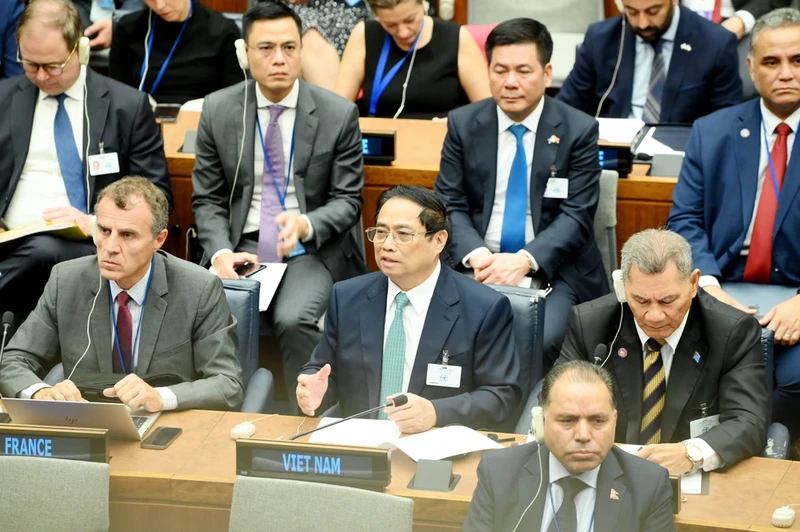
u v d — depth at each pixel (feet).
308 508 32.24
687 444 34.68
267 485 32.65
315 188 53.42
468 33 66.03
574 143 51.70
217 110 53.57
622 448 35.83
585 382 30.45
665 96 63.72
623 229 54.90
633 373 38.55
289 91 53.16
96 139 54.13
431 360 40.22
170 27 71.46
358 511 31.83
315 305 50.78
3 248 51.83
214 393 40.32
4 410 39.50
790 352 45.83
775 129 48.98
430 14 80.33
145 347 42.04
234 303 44.27
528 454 32.22
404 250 39.52
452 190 53.31
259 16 51.70
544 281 51.65
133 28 71.82
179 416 39.01
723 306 38.19
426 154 58.49
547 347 49.21
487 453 32.63
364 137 56.75
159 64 71.61
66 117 54.19
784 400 45.83
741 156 49.44
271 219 53.21
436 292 40.70
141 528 35.12
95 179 54.29
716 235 50.01
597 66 65.21
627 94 64.44
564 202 51.96
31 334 42.57
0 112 54.34
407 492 33.24
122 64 72.49
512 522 31.42
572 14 76.02
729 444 34.81
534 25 50.70
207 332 42.11
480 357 40.16
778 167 48.96
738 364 37.42
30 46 52.19
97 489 33.76
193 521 34.78
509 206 52.31
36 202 53.98
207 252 52.47
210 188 54.13
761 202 49.24
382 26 66.59
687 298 36.86
